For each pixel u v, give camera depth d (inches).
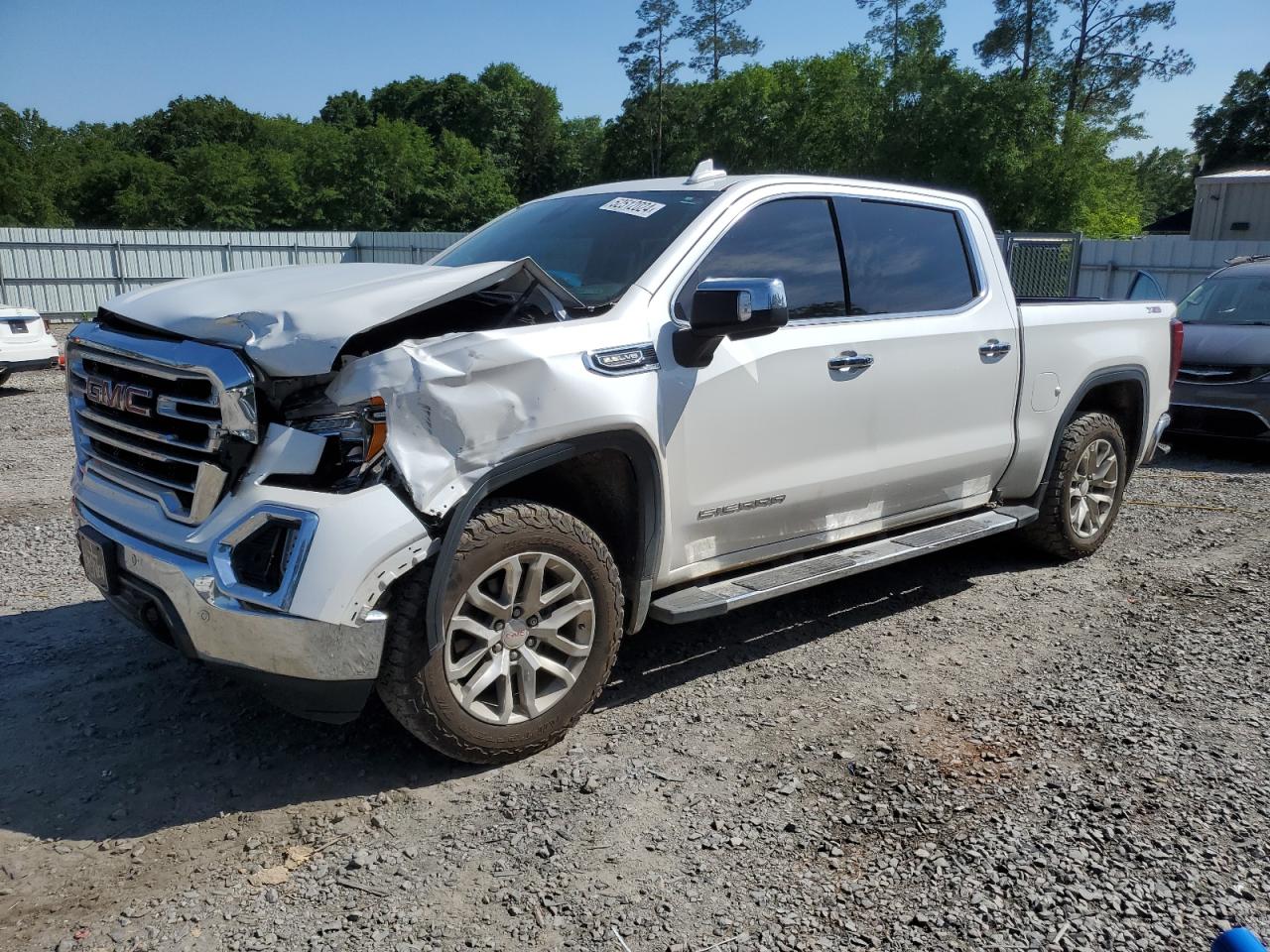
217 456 115.0
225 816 120.7
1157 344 235.8
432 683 121.1
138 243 1040.2
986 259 197.8
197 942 98.7
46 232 984.9
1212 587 212.5
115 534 127.6
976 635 183.8
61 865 110.7
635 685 159.9
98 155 3191.4
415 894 106.5
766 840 117.1
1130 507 288.0
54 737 139.3
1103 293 738.2
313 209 2485.2
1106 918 103.7
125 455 132.9
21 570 212.2
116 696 151.9
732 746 139.7
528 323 135.7
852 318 168.6
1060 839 117.5
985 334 190.4
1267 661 171.9
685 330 142.9
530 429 124.1
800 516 164.9
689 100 2404.0
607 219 163.3
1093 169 1581.0
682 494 144.7
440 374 116.6
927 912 104.3
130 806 122.5
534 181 3882.9
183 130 3882.9
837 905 105.6
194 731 141.6
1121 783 130.3
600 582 135.0
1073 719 148.9
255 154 2709.2
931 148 1676.9
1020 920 103.3
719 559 156.1
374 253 1200.2
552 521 128.9
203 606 114.8
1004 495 209.3
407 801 124.4
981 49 1995.6
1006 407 198.1
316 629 111.6
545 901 105.7
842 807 124.1
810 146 2016.5
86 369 138.5
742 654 173.5
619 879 109.7
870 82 1882.4
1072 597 205.6
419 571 119.2
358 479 114.4
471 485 119.6
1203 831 119.5
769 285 132.1
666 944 99.5
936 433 183.3
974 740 142.2
